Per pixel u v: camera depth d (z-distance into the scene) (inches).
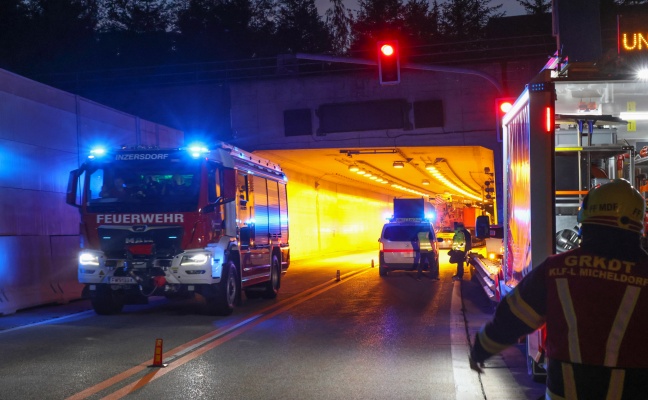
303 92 1181.1
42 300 618.8
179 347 405.7
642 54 291.7
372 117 1154.7
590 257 113.8
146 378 322.0
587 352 109.1
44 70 1640.0
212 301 549.0
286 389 300.8
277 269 714.2
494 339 122.4
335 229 2036.2
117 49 1764.3
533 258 260.7
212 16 1849.2
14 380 318.0
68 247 677.3
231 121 1208.2
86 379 320.2
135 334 457.7
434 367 347.3
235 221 577.0
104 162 552.1
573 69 299.7
